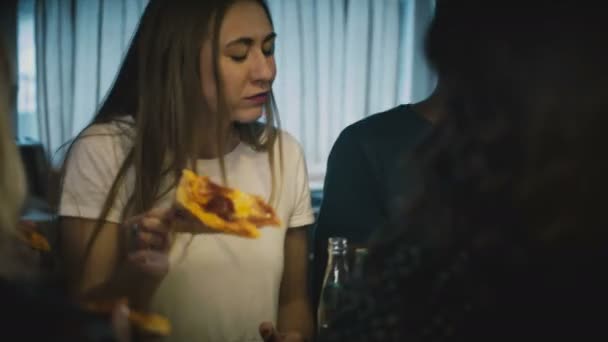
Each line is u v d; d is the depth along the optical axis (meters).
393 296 0.85
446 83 0.80
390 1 3.49
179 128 1.53
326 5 3.46
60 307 0.78
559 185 0.70
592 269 0.73
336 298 1.32
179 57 1.50
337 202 1.72
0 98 0.90
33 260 1.23
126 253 1.41
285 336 1.45
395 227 0.87
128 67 1.59
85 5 3.21
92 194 1.52
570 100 0.69
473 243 0.77
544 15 0.72
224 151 1.62
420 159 0.83
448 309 0.81
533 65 0.72
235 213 1.44
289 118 3.49
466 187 0.77
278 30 3.42
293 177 1.69
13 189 0.91
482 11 0.76
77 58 3.23
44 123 3.24
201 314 1.52
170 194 1.54
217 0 1.49
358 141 1.73
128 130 1.56
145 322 1.01
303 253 1.72
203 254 1.52
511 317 0.77
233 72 1.50
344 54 3.51
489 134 0.73
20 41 3.22
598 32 0.70
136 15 3.26
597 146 0.69
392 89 3.55
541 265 0.74
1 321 0.74
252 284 1.55
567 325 0.74
